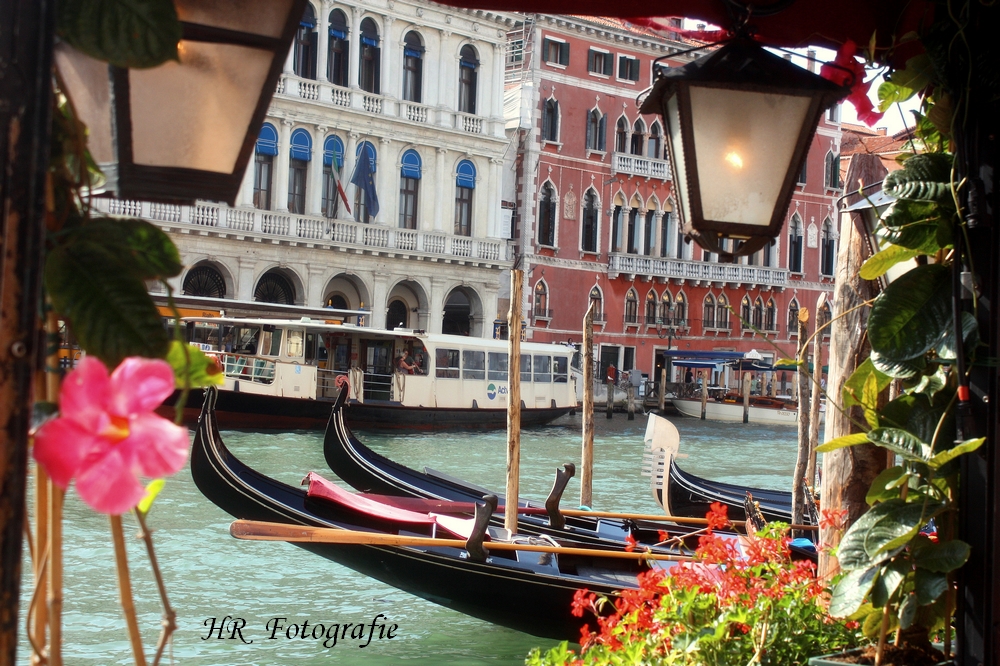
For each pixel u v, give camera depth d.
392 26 32.59
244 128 1.81
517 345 9.77
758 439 30.69
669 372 42.16
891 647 2.83
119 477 1.31
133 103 1.75
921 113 2.89
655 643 3.70
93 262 1.57
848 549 2.67
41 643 1.57
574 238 39.44
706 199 2.56
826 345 28.77
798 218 45.22
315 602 9.21
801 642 3.53
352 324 29.34
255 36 1.76
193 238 28.62
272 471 17.59
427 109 33.50
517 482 9.36
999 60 2.48
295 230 30.56
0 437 1.39
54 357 1.60
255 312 26.33
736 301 43.94
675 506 11.61
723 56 2.54
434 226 34.06
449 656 7.83
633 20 2.79
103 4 1.54
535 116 38.12
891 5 2.91
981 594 2.50
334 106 31.11
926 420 2.68
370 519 8.77
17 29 1.42
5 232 1.41
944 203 2.60
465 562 7.71
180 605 8.89
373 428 25.36
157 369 1.35
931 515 2.60
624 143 40.44
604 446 25.72
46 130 1.44
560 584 7.42
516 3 2.71
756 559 4.25
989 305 2.50
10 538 1.39
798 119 2.53
